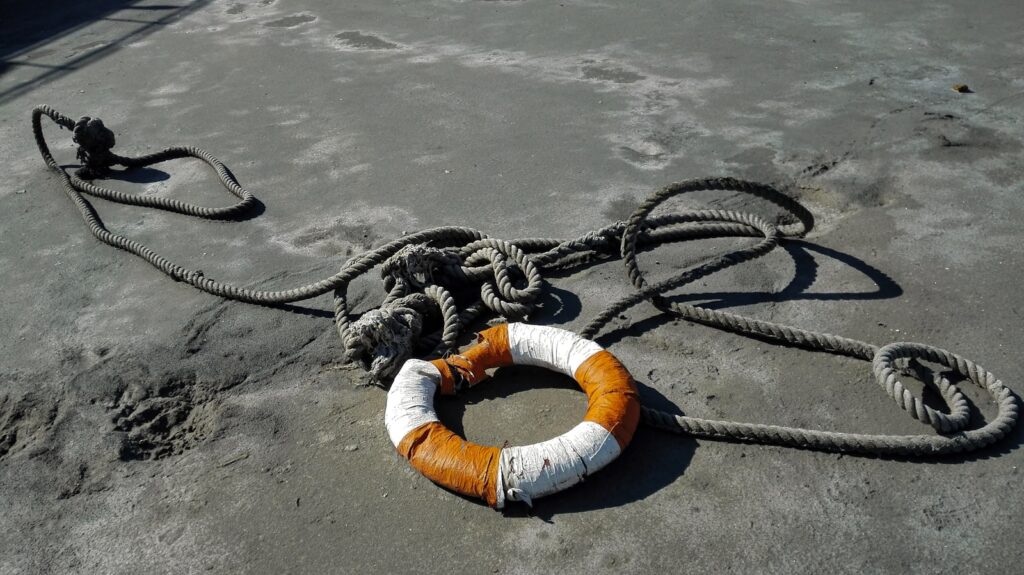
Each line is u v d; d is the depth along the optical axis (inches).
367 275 202.5
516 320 179.3
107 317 194.1
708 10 377.7
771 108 276.4
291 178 255.6
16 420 163.8
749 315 177.2
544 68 326.0
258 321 187.9
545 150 259.9
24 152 291.9
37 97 339.3
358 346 163.5
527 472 131.3
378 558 128.0
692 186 172.2
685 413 151.5
